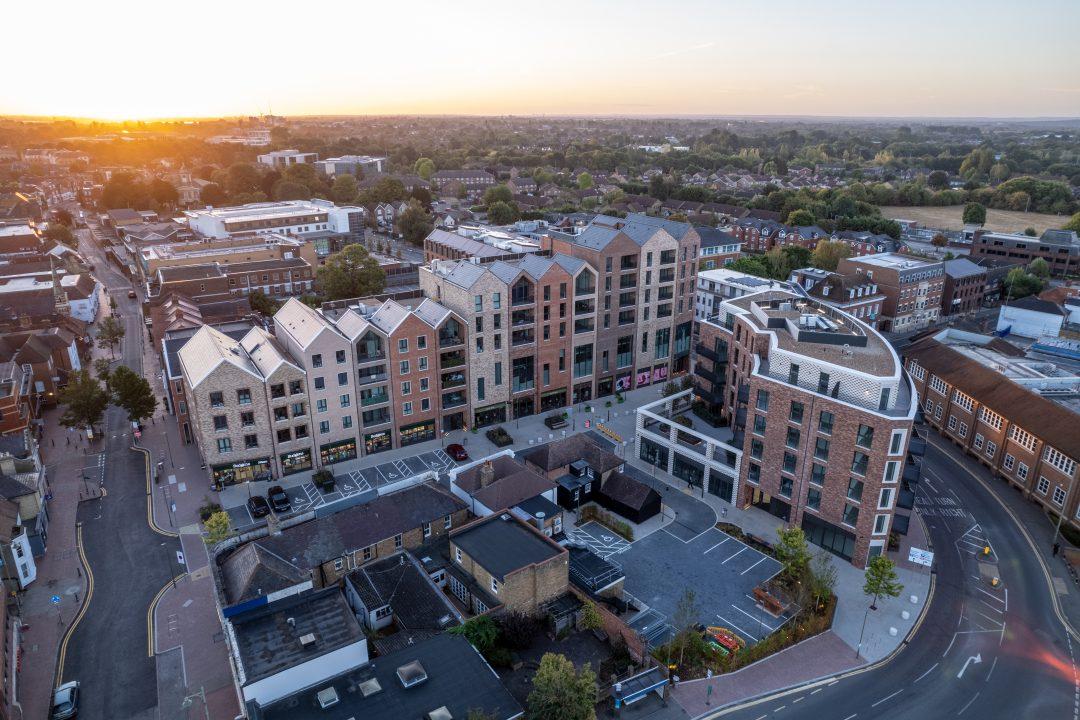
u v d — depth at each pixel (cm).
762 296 10144
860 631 6562
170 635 6325
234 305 13450
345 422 9356
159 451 9775
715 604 6881
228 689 5722
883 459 6931
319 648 5081
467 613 6438
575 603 6444
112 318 14575
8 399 9394
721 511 8519
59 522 8025
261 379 8525
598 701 5566
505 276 10369
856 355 7650
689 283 12256
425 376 9794
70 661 6003
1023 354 11750
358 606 6250
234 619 5384
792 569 6912
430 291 10894
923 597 7062
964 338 12694
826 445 7444
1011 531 8244
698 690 5800
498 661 5697
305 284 17050
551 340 10806
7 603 6397
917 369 11488
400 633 5844
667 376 12619
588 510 8425
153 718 5453
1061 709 5697
